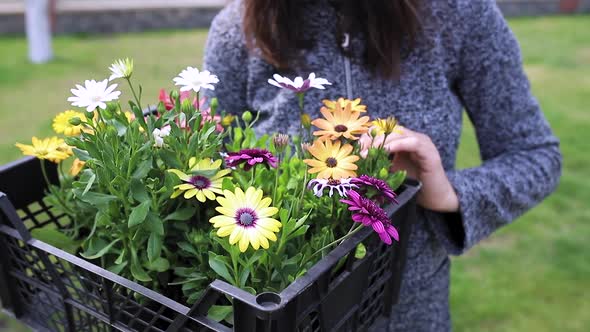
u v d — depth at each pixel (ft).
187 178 1.39
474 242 2.01
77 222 1.66
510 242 5.11
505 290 4.50
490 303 4.36
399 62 1.98
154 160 1.46
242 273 1.33
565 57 10.38
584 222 5.36
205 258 1.44
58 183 1.77
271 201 1.39
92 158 1.41
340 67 2.04
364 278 1.43
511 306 4.33
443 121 2.04
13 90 8.07
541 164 2.07
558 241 5.10
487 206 1.97
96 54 10.18
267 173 1.50
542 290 4.50
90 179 1.38
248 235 1.23
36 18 9.37
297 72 2.06
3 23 11.67
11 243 1.48
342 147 1.42
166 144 1.44
